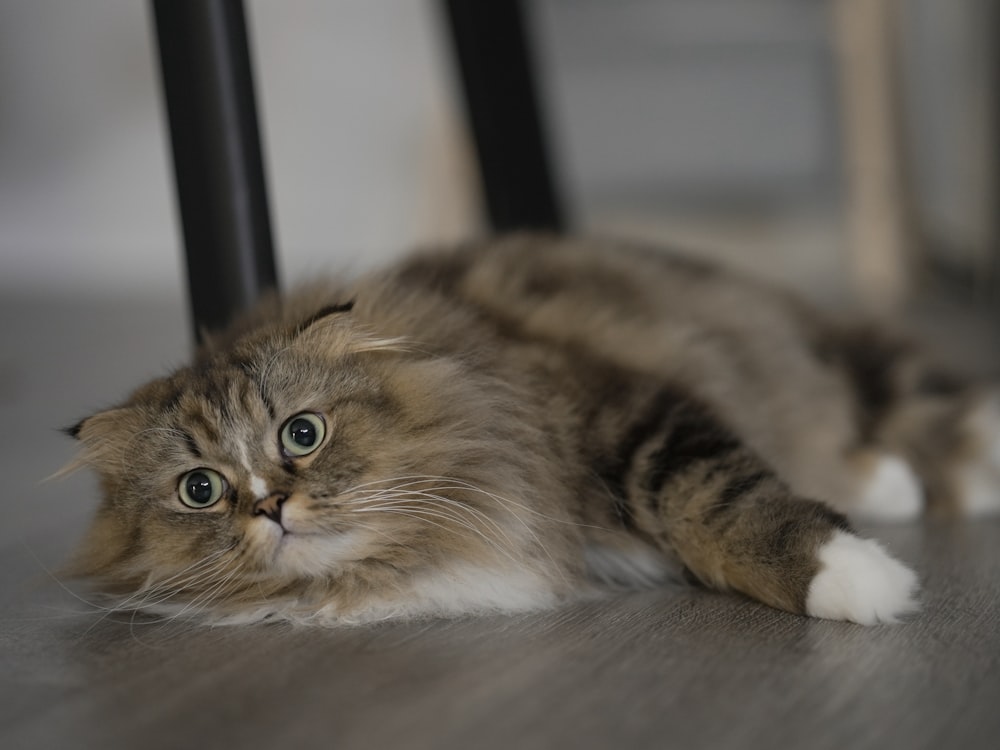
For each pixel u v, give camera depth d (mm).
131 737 479
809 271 1821
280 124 2010
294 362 604
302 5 1961
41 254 2209
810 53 1968
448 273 725
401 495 598
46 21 2043
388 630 575
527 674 515
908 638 537
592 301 715
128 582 617
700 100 2031
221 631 579
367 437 601
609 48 2025
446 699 497
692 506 608
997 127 1434
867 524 717
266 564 589
